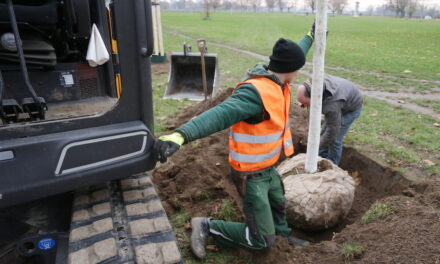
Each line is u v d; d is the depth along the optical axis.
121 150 2.28
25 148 1.99
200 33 28.52
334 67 13.48
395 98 8.52
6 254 2.62
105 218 2.42
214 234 2.94
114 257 2.11
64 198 2.77
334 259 2.84
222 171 4.50
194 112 6.69
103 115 2.31
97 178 2.22
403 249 2.70
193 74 8.30
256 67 2.56
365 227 3.18
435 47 20.30
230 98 2.39
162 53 13.08
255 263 2.92
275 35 27.11
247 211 2.72
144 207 2.56
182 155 4.90
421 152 5.11
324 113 3.94
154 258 2.11
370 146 5.23
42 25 2.73
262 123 2.49
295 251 3.02
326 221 3.49
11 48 2.51
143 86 2.41
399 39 25.62
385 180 4.27
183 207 3.71
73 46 2.98
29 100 2.26
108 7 3.05
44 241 2.54
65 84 2.86
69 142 2.10
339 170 3.84
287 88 2.64
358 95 4.23
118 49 2.30
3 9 2.49
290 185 3.66
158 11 12.54
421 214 3.05
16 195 2.00
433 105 7.80
